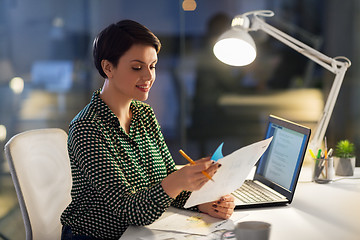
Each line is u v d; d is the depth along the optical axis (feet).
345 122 15.89
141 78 4.51
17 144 5.05
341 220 4.28
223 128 16.11
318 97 15.75
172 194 4.06
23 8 14.42
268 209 4.65
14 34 14.44
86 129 4.41
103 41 4.51
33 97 14.70
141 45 4.45
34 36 14.53
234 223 4.24
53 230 5.23
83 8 14.64
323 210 4.58
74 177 4.57
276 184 5.13
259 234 3.17
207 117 16.07
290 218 4.36
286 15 15.29
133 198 4.16
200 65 15.71
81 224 4.51
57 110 14.83
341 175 5.92
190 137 16.11
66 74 14.74
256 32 15.51
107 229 4.43
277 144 5.34
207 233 3.99
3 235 10.82
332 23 15.29
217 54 5.90
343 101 15.85
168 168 5.22
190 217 4.45
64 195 5.45
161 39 15.38
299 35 15.40
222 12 15.35
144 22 15.14
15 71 14.53
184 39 15.47
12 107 14.60
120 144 4.58
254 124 16.03
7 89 14.55
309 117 15.75
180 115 15.98
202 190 4.10
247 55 5.84
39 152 5.29
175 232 4.06
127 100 4.78
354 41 15.39
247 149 4.12
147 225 4.25
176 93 15.85
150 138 5.06
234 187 4.34
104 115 4.58
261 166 5.62
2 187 13.42
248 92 15.88
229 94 15.88
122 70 4.49
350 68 15.57
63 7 14.57
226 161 4.04
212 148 16.19
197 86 15.87
